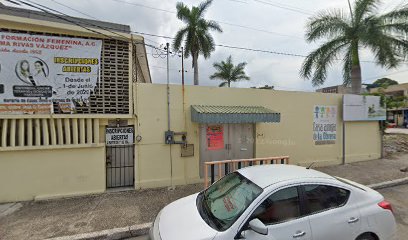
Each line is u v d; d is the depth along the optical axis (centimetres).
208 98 739
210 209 313
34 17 652
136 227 441
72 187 612
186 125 716
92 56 628
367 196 331
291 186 299
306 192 302
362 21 1105
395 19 1077
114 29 688
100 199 588
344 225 296
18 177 575
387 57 1088
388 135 1472
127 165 678
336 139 932
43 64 591
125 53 659
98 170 633
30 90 583
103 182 636
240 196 309
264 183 306
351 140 964
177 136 707
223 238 256
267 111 726
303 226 279
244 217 269
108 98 641
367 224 309
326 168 871
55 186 600
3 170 565
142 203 561
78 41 616
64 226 448
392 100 1162
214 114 646
